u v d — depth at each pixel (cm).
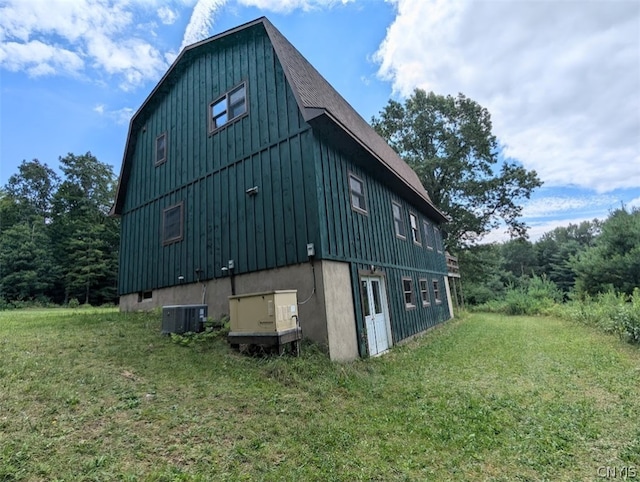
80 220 3159
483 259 2942
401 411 424
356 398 466
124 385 429
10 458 267
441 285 1587
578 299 2041
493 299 3016
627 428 370
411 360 712
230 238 819
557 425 381
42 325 791
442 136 2698
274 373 507
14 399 359
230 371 512
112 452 289
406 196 1263
